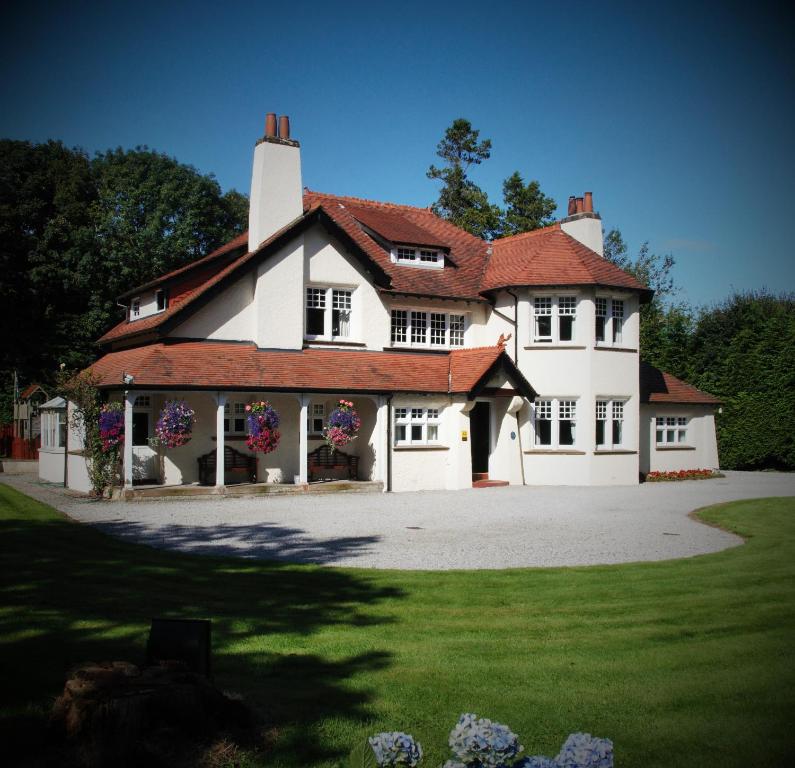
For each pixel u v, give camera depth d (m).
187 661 5.86
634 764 5.37
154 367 20.91
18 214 41.00
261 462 24.09
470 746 4.12
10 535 14.09
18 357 40.81
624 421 28.75
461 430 25.75
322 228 25.58
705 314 46.22
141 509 18.53
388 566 11.95
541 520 17.38
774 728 5.95
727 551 13.44
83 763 4.98
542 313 28.22
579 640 8.13
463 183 53.88
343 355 25.22
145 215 43.25
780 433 33.91
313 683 6.66
